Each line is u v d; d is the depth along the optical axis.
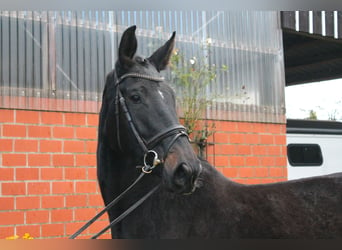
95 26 6.49
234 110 7.66
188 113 7.07
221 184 3.38
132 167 3.49
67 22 6.26
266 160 7.94
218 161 7.41
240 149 7.66
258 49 8.07
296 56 10.50
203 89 7.35
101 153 3.68
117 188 3.59
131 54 3.50
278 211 3.20
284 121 8.24
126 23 6.77
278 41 8.31
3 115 5.71
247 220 3.20
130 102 3.30
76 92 6.27
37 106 5.95
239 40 7.87
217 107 7.48
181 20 7.27
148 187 3.46
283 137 8.20
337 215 3.09
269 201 3.25
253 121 7.86
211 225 3.25
